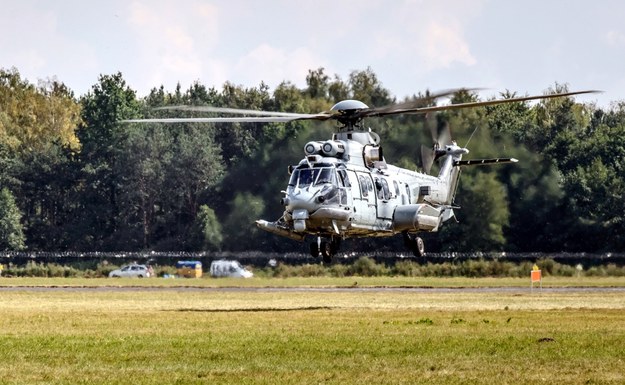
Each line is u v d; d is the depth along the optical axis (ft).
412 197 495.00
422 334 326.65
